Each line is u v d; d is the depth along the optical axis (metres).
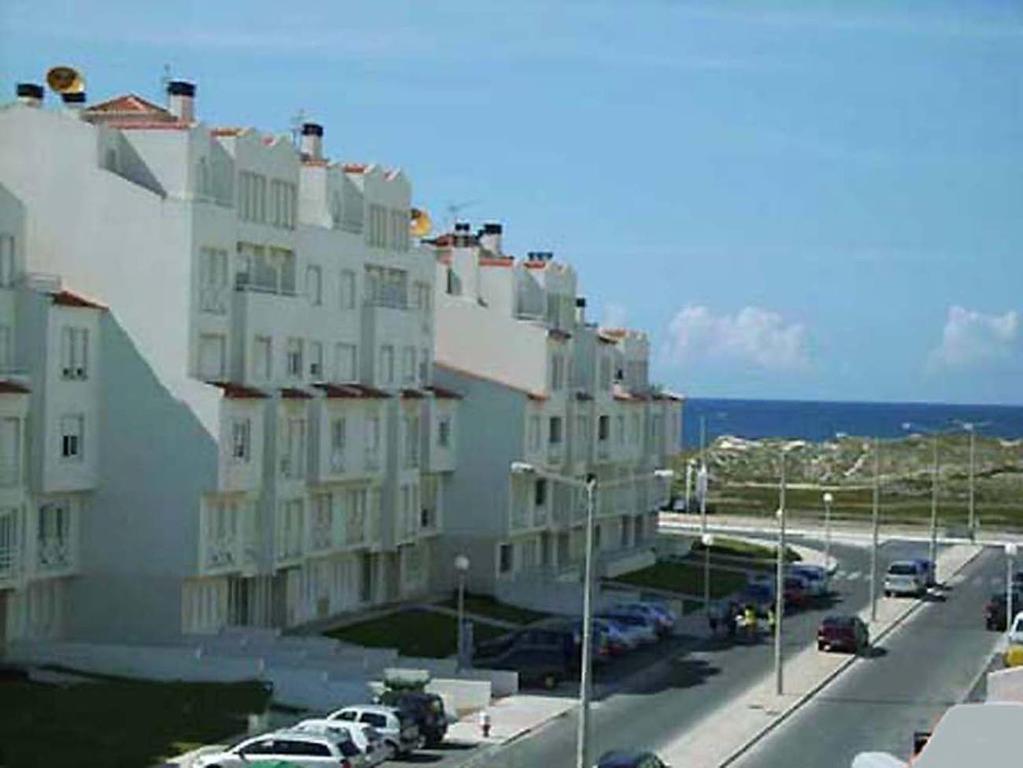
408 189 96.12
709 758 61.34
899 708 72.94
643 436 131.00
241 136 79.06
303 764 54.12
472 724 67.06
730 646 90.75
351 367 89.94
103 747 56.38
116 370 74.44
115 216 74.62
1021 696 47.44
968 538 156.75
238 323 78.25
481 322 106.44
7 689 64.19
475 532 101.38
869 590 118.75
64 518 73.06
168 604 73.81
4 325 69.38
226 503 76.00
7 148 75.44
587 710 51.47
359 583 91.75
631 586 111.88
